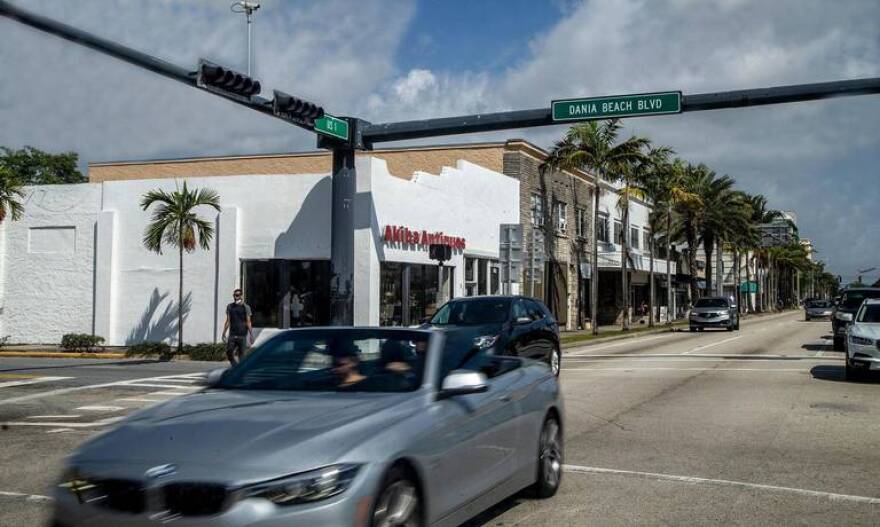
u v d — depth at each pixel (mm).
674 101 17906
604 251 50125
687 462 8844
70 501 4398
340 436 4590
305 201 25156
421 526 4957
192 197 24344
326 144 21031
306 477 4242
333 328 6363
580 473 8312
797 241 133375
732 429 10945
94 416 13031
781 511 6883
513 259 25500
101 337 26328
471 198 31500
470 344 14055
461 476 5504
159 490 4199
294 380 5828
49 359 24469
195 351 24031
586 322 48719
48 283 28016
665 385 16266
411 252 26703
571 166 39094
